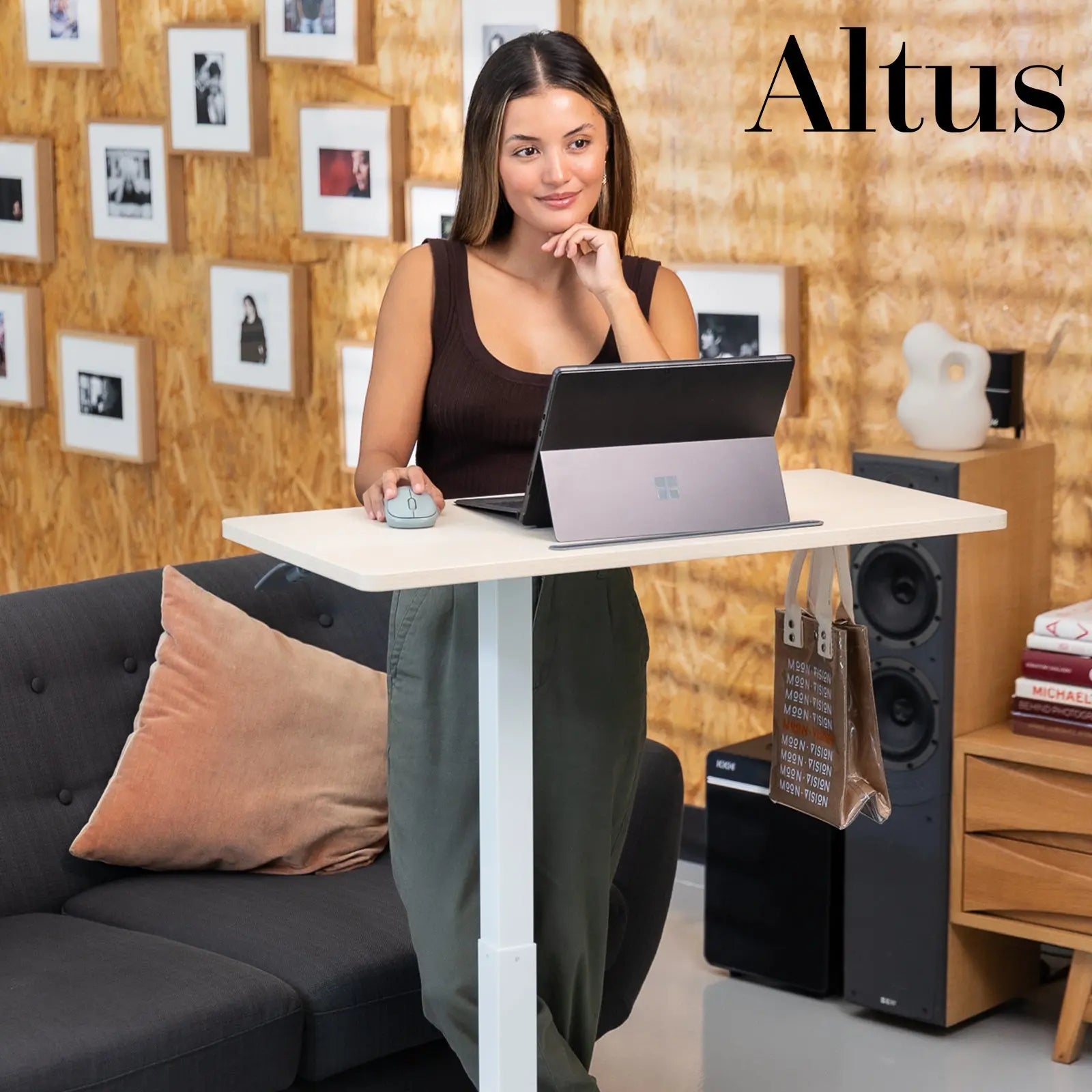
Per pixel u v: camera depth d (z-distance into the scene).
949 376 3.54
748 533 1.77
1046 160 3.46
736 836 3.51
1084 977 3.17
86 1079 2.10
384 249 4.48
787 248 3.85
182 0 4.82
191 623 2.80
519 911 1.92
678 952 3.71
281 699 2.79
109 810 2.68
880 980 3.33
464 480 2.13
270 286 4.69
